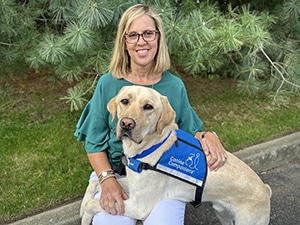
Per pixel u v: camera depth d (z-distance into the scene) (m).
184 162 2.33
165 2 3.46
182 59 3.83
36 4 3.87
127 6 3.23
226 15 3.80
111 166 2.63
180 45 3.45
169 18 3.45
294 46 4.32
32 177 3.21
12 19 3.65
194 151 2.38
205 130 4.08
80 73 3.78
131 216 2.34
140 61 2.42
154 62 2.51
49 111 4.29
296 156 3.95
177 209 2.38
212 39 3.38
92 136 2.53
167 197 2.43
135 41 2.38
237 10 4.27
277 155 3.81
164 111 2.22
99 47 3.54
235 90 5.03
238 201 2.45
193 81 5.24
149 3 3.37
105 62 3.49
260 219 2.46
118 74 2.50
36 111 4.27
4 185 3.09
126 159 2.37
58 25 4.02
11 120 4.07
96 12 2.96
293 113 4.52
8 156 3.47
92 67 3.97
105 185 2.40
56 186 3.11
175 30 3.22
